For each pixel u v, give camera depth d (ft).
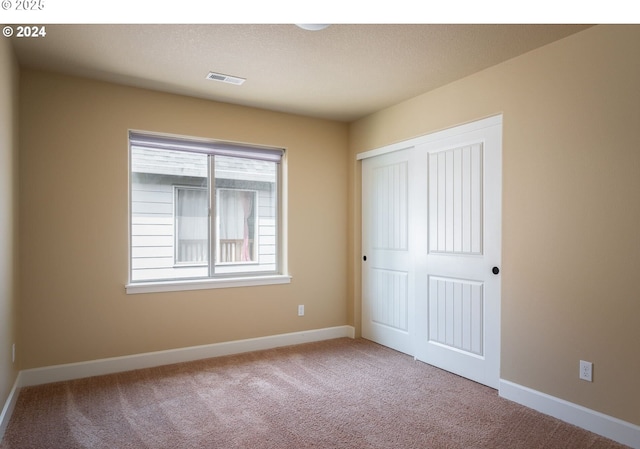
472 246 10.21
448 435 7.47
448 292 10.89
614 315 7.32
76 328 10.23
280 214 13.94
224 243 12.97
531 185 8.68
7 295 7.84
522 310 8.82
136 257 11.58
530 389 8.64
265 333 13.05
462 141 10.47
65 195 10.14
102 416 8.13
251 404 8.74
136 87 11.09
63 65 9.58
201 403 8.78
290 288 13.55
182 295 11.68
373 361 11.72
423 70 9.86
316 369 11.01
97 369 10.43
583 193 7.79
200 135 12.02
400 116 12.40
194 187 12.46
